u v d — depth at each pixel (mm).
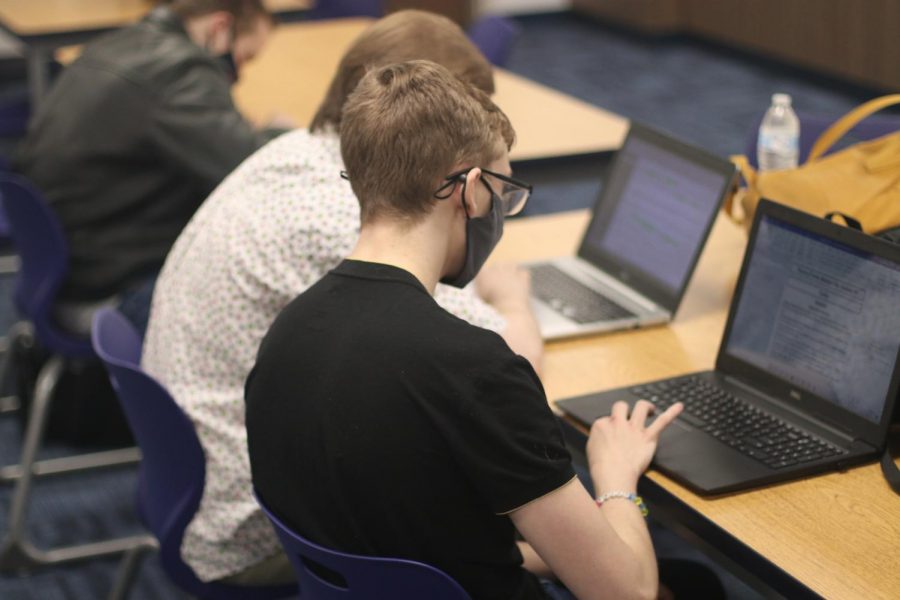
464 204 1354
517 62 7695
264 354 1404
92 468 3188
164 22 2939
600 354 1996
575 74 7348
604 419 1697
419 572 1306
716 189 2086
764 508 1519
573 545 1308
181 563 1874
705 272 2320
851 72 6566
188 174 2865
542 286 2254
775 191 2078
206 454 1819
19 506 2771
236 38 3066
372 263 1350
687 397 1793
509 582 1394
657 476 1604
